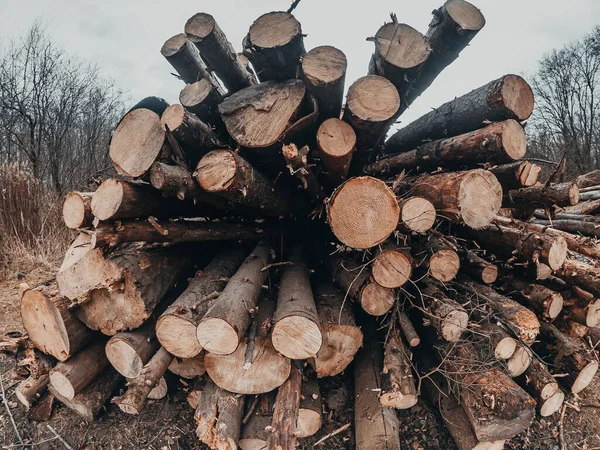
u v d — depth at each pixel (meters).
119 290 2.45
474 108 2.69
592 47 18.80
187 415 2.68
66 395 2.49
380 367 2.71
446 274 2.63
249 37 2.37
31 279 5.30
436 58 3.00
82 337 2.55
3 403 2.83
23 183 6.23
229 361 2.35
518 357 2.55
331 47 2.33
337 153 2.37
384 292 2.52
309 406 2.46
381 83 2.35
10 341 2.70
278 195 3.09
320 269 3.58
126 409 2.21
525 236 2.79
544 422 2.71
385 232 2.14
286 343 2.17
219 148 2.63
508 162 2.55
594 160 18.47
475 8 2.80
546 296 2.84
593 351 3.29
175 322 2.23
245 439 2.29
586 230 4.75
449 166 2.91
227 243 3.58
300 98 2.38
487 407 2.29
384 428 2.32
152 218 2.44
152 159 2.31
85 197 2.46
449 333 2.46
